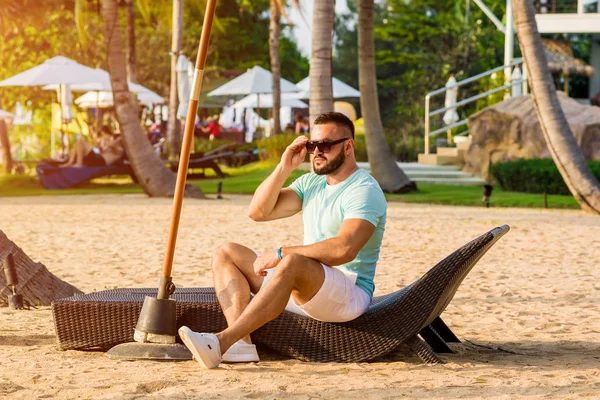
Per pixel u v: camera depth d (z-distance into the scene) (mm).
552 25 29062
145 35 41594
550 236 13328
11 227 14328
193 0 36188
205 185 24188
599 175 20719
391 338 5516
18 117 40344
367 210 5414
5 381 4945
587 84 32219
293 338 5613
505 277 9484
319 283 5352
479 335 6602
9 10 31203
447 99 30453
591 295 8383
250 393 4680
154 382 4875
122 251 11523
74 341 5836
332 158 5504
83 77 25703
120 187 24547
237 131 39844
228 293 5562
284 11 28109
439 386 4879
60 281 8023
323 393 4707
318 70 18656
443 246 12133
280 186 5715
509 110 24422
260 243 12445
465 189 22703
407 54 49062
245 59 51156
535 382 4977
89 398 4570
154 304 5680
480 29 43188
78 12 27438
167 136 36125
